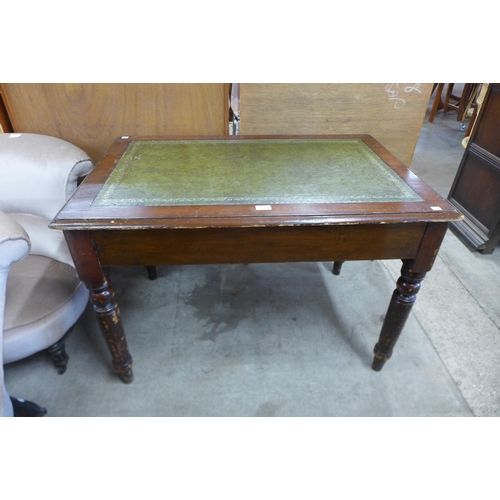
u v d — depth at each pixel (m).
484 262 1.91
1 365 0.88
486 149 1.95
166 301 1.62
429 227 0.92
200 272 1.80
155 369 1.32
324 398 1.23
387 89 1.53
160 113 1.49
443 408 1.20
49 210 1.23
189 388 1.25
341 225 0.91
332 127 1.60
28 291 1.13
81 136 1.52
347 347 1.42
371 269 1.86
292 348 1.41
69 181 1.20
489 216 1.94
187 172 1.11
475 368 1.33
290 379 1.29
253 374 1.31
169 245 0.91
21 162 1.17
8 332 1.04
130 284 1.71
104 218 0.85
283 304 1.62
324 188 1.01
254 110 1.53
